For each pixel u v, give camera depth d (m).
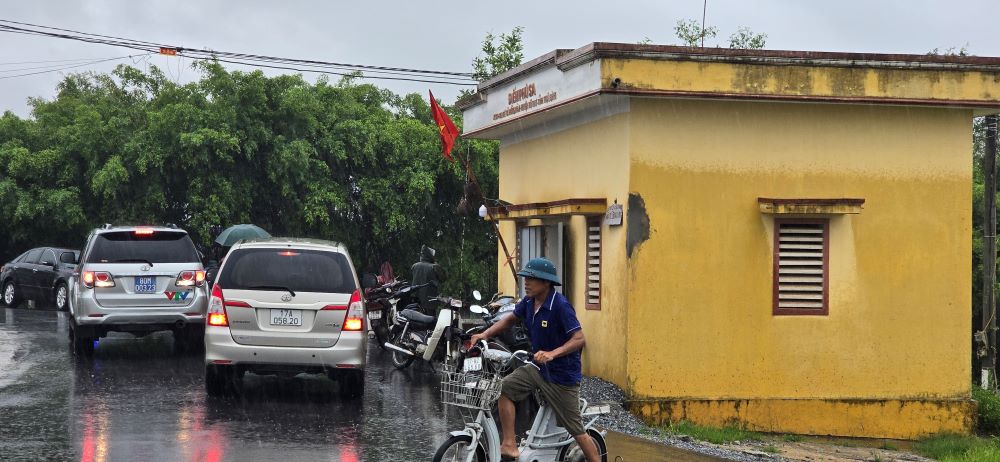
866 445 13.02
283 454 8.77
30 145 28.00
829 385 13.42
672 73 12.65
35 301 25.56
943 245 13.72
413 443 9.50
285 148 25.66
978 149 29.77
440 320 13.55
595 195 14.09
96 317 14.73
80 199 26.62
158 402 11.25
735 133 13.16
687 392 13.00
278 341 11.16
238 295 11.18
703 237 13.07
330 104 27.61
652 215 12.90
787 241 13.36
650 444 10.39
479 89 17.59
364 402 11.85
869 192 13.54
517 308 7.64
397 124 27.69
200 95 26.17
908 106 13.49
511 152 18.19
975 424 13.73
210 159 25.52
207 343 11.18
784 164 13.30
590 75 12.82
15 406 10.90
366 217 27.89
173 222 26.72
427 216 28.17
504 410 7.39
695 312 13.03
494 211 17.66
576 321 7.36
